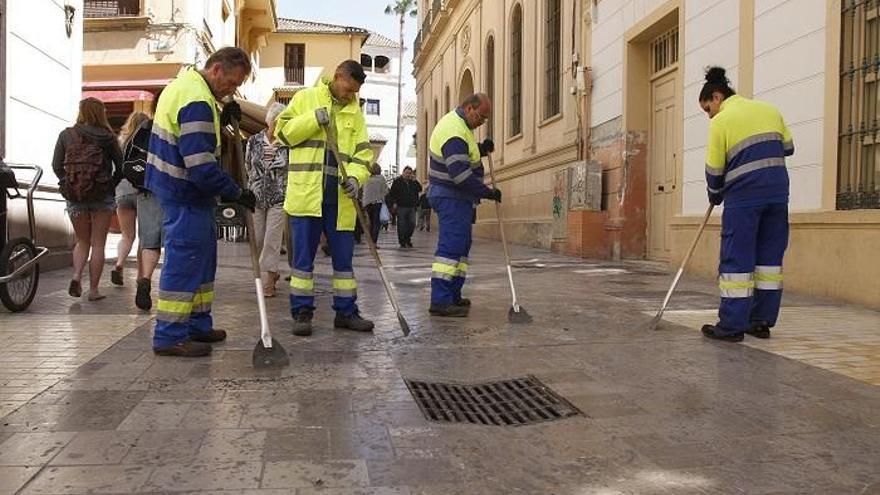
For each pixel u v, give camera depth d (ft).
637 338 17.22
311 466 9.22
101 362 14.05
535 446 10.18
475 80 77.66
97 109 21.24
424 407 11.82
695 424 11.12
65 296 22.63
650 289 26.53
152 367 13.75
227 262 36.42
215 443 9.89
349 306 17.81
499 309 21.48
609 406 11.99
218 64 14.76
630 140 39.24
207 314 16.03
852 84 22.65
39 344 15.57
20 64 28.25
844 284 22.84
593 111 44.21
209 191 14.34
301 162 16.84
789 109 25.36
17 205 27.55
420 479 8.93
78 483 8.55
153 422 10.67
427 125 109.60
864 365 14.62
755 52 27.14
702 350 15.98
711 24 30.01
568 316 20.22
